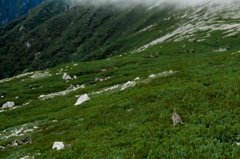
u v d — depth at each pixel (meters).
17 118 27.95
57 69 85.81
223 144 7.75
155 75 32.47
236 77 16.55
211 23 119.94
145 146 9.24
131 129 12.94
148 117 14.14
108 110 19.70
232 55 28.38
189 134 9.44
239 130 8.52
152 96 19.55
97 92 35.03
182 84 20.41
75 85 62.00
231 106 11.52
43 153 12.31
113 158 8.70
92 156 9.93
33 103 36.00
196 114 11.85
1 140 19.08
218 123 10.04
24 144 17.27
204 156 7.11
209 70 23.97
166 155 7.79
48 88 59.03
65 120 21.75
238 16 116.06
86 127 16.92
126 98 23.03
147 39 185.38
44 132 18.97
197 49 75.38
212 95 14.33
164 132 10.48
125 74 61.38
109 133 13.30
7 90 60.66
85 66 81.56
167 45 94.69
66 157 10.93
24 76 81.81
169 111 14.00
